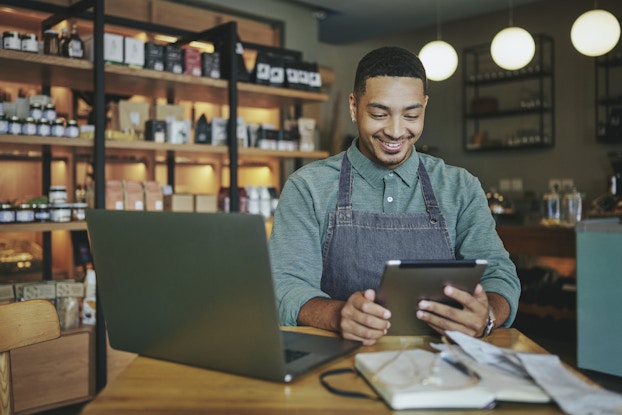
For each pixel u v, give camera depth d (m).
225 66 3.74
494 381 0.89
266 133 4.06
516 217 6.29
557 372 0.91
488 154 6.88
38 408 2.98
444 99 7.28
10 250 3.64
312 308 1.31
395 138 1.44
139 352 1.12
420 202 1.58
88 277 3.25
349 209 1.55
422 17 6.32
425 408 0.84
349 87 7.92
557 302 4.75
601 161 5.95
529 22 6.49
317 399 0.90
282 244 1.55
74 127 3.17
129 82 3.50
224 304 0.96
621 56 5.69
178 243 0.98
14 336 1.31
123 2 4.43
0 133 2.96
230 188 3.75
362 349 1.16
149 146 3.40
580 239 3.57
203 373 1.02
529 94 6.38
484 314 1.16
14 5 3.08
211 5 5.01
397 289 1.12
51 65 3.03
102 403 0.89
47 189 3.56
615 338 3.42
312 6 5.81
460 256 1.56
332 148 6.83
